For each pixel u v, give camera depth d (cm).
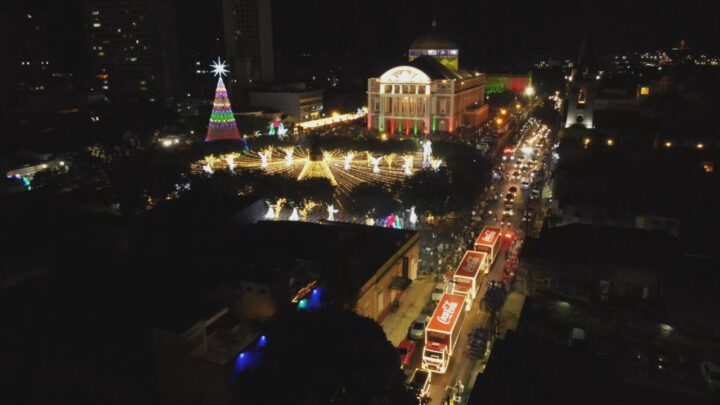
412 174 10281
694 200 6588
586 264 4350
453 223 8200
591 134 9012
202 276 4428
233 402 3609
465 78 19988
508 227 8338
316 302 4672
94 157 7838
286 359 3381
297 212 8150
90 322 3816
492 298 5100
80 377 3819
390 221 7431
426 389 4431
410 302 6203
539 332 4041
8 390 3741
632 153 8006
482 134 16750
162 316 3762
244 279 4347
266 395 3284
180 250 5319
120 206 7506
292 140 14562
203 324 3750
